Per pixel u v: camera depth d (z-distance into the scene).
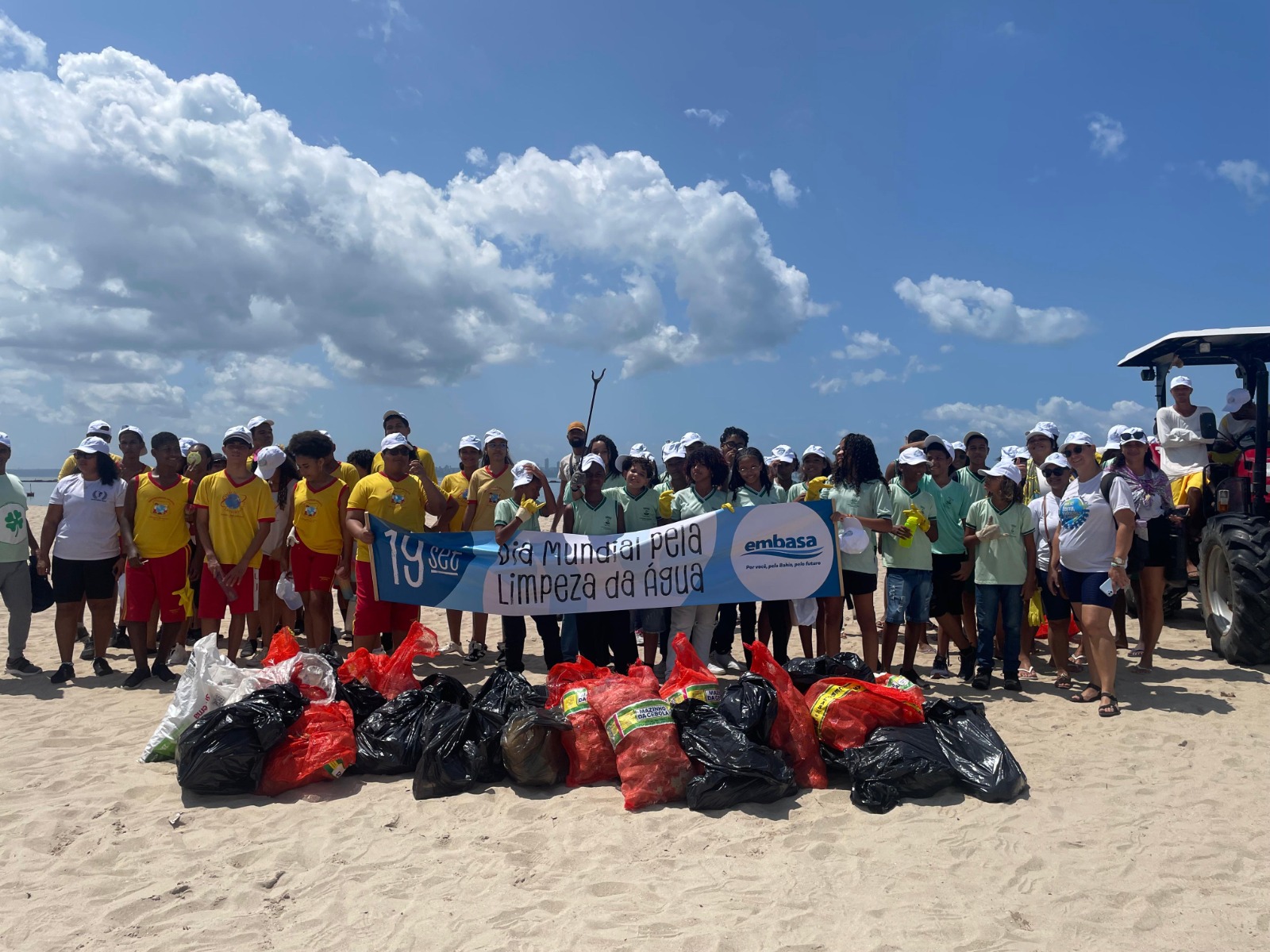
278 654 6.15
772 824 4.60
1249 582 7.61
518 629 7.90
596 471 7.62
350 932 3.63
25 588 8.14
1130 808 4.75
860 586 7.31
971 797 4.93
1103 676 6.61
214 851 4.40
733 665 8.27
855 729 5.22
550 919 3.69
